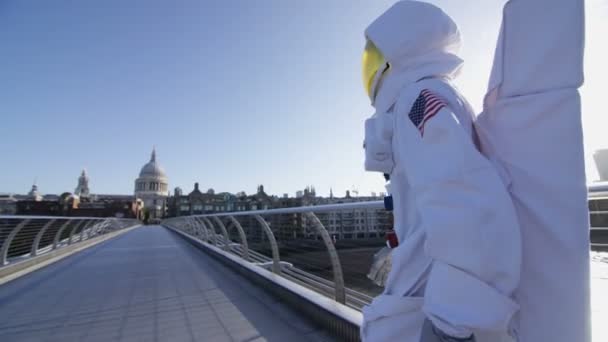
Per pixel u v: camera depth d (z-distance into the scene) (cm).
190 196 7550
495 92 73
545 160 64
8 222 518
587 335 59
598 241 215
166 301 334
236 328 253
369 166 93
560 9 66
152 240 1373
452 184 61
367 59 102
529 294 64
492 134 72
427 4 90
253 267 430
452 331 58
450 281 60
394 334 78
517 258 57
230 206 7475
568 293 61
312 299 269
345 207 246
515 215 58
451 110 71
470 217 57
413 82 84
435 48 88
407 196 86
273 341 227
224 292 369
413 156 72
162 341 232
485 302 56
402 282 81
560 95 64
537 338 62
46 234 705
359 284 244
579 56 63
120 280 448
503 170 67
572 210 62
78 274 501
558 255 62
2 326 266
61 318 285
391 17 89
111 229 1877
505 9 72
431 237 63
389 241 98
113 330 254
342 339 222
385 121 89
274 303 319
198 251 859
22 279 468
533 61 67
